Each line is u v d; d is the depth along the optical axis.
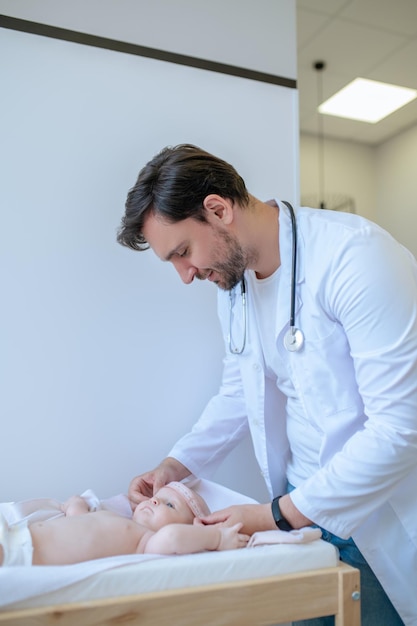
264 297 1.04
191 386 1.42
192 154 0.90
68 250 1.31
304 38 2.61
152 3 1.45
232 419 1.24
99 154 1.35
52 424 1.27
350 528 0.85
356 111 3.48
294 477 1.07
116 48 1.39
